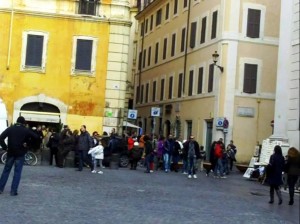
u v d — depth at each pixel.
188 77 43.06
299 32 24.16
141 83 57.81
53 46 31.02
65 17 31.06
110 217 10.55
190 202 14.33
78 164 24.30
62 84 31.03
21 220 9.42
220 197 16.39
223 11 36.94
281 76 26.20
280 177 15.62
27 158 24.09
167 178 22.48
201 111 39.56
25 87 30.70
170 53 48.38
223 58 36.53
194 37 42.44
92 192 14.84
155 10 54.62
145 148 25.67
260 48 37.03
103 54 31.44
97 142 25.98
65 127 24.77
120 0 31.61
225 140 35.62
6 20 30.62
